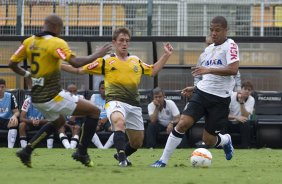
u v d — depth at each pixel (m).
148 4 47.09
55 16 21.42
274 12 49.50
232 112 41.38
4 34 47.16
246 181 18.36
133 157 30.73
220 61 23.78
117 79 23.42
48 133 22.08
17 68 21.94
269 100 42.59
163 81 44.41
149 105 40.75
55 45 20.95
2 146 43.03
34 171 20.66
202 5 48.62
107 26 48.81
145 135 41.75
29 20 47.72
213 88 23.89
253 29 49.41
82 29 48.91
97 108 22.31
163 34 48.44
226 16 49.00
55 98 21.39
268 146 42.19
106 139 41.56
